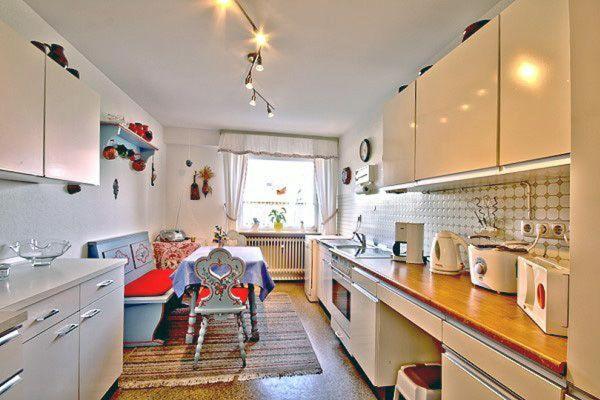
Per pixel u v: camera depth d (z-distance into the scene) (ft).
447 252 5.48
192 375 6.64
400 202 8.89
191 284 7.88
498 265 4.25
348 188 13.60
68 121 5.22
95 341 5.03
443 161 5.04
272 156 14.82
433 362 5.81
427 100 5.53
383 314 5.69
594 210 2.05
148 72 8.16
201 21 5.88
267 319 10.08
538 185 4.56
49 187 6.22
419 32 6.16
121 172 9.68
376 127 10.69
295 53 7.04
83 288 4.67
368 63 7.48
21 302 3.44
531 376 2.55
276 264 14.75
